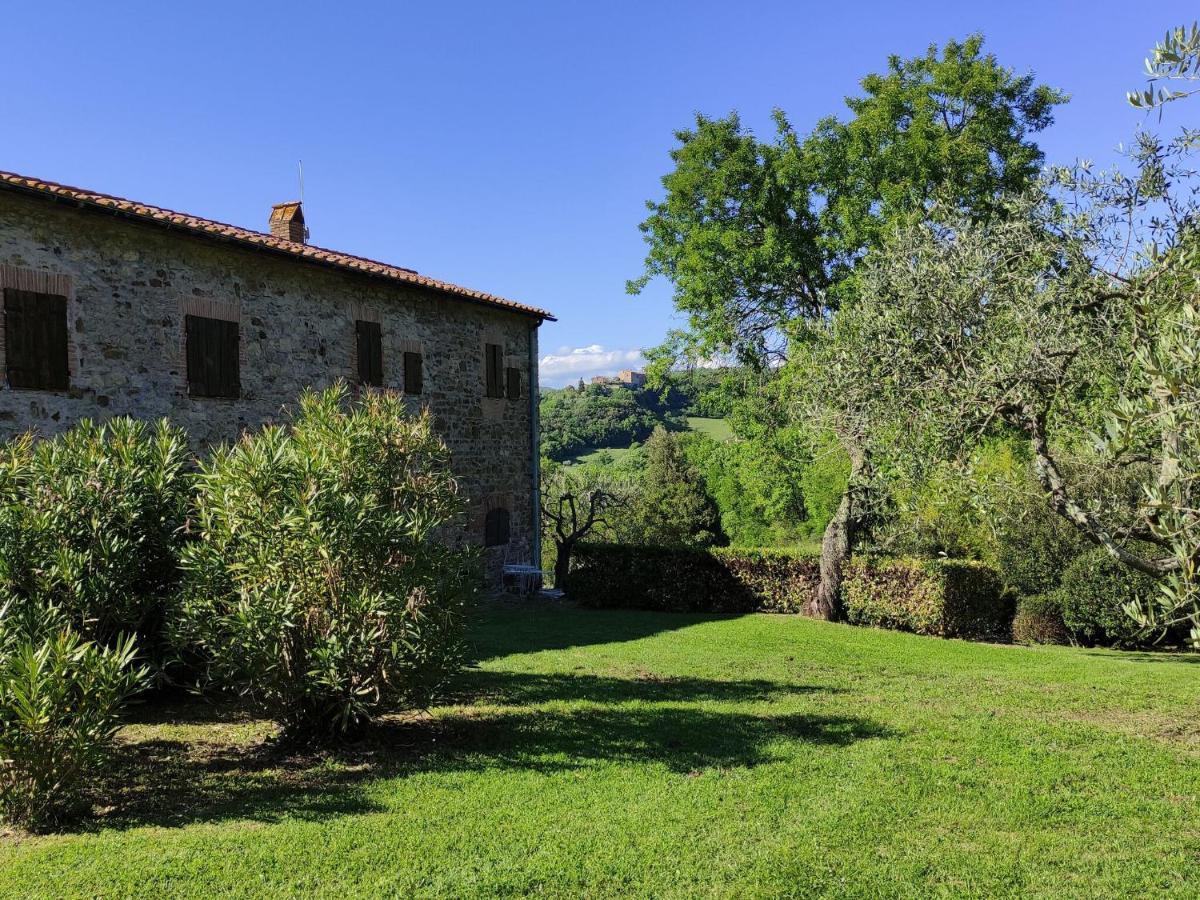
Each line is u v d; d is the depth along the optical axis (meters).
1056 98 15.43
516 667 9.42
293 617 5.50
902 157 14.40
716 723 6.91
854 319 7.86
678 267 17.44
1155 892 3.87
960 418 6.24
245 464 5.61
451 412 14.94
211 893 3.59
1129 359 5.48
